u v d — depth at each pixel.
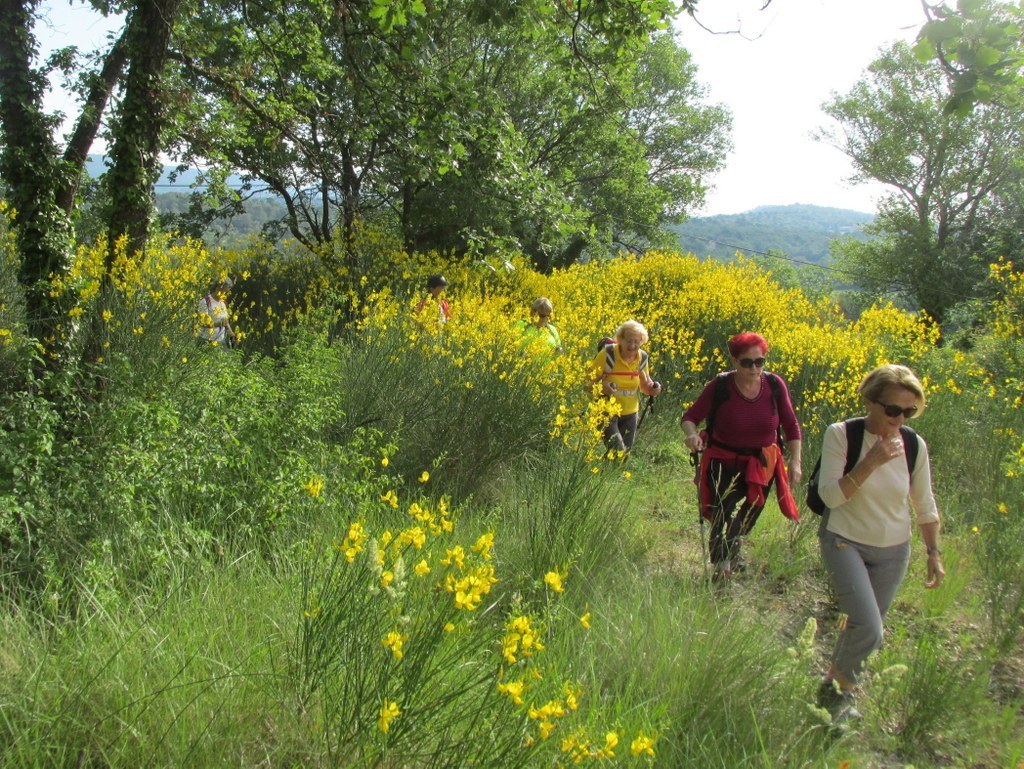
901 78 33.00
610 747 2.34
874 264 35.66
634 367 6.92
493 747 2.43
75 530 3.67
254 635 3.11
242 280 11.89
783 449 5.11
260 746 2.56
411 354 7.03
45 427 3.94
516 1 6.08
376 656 2.68
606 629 3.62
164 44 5.80
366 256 12.47
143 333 6.23
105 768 2.37
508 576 4.22
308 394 5.54
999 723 3.65
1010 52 3.12
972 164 32.53
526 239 13.45
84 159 5.61
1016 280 13.77
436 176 8.55
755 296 12.24
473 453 6.15
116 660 2.78
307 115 8.67
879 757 3.43
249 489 4.56
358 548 2.65
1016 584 4.83
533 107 18.88
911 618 4.70
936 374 9.83
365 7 7.08
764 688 3.34
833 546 3.81
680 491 6.83
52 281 5.19
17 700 2.47
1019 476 5.96
